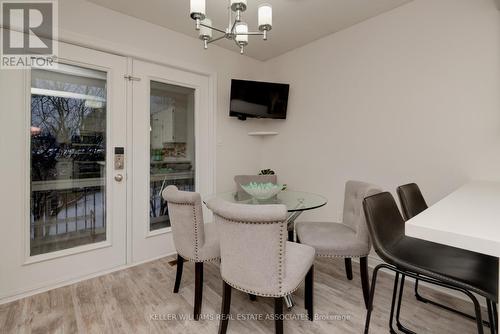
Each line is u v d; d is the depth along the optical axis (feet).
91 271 7.48
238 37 5.65
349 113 8.73
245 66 11.07
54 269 6.89
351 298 6.35
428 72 6.95
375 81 8.03
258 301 6.23
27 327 5.24
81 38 7.03
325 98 9.43
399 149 7.57
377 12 7.75
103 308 5.90
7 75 6.21
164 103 8.99
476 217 2.97
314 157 9.86
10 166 6.24
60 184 7.06
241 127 11.07
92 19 7.22
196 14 4.75
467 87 6.35
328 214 9.43
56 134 6.96
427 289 6.76
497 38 5.92
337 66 9.02
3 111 6.15
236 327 5.31
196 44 9.46
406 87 7.36
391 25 7.61
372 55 8.07
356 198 6.72
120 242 8.00
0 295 6.15
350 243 5.79
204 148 10.02
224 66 10.36
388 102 7.75
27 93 6.46
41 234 6.79
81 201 7.39
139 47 8.08
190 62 9.30
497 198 4.17
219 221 4.61
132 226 8.24
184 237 5.70
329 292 6.63
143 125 8.39
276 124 11.28
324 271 7.82
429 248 4.26
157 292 6.58
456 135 6.55
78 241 7.36
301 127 10.30
